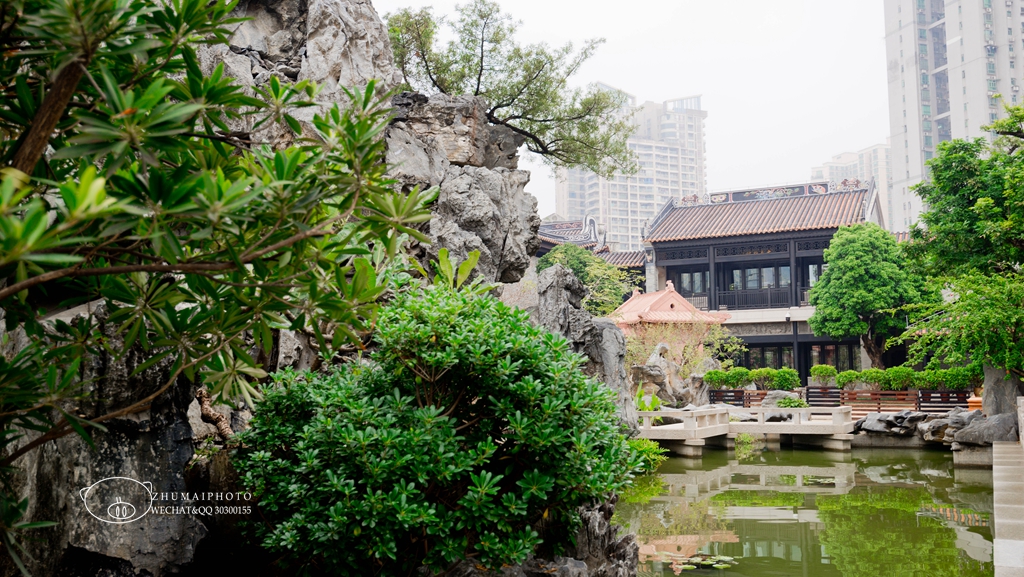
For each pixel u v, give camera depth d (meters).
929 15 83.44
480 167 11.32
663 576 9.13
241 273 2.97
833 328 33.00
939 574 9.30
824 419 24.16
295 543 5.05
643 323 30.72
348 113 2.86
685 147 126.06
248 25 9.89
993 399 20.28
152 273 3.32
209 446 6.07
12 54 2.57
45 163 2.94
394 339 5.34
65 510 4.29
